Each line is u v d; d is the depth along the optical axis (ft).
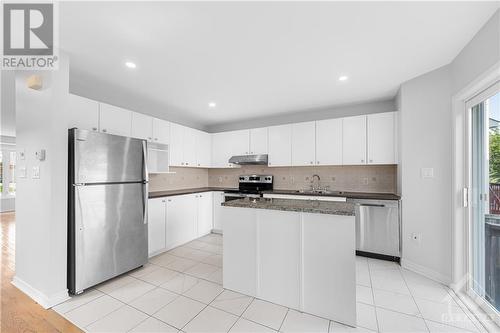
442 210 7.72
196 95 10.56
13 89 9.96
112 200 7.81
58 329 5.43
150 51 6.72
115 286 7.51
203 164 14.96
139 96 10.68
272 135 13.61
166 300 6.68
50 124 6.37
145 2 4.72
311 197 11.57
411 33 5.86
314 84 9.27
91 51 6.70
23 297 6.76
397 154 10.32
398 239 9.42
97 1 4.67
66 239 6.70
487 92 6.05
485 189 6.36
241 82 9.08
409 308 6.25
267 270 6.66
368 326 5.54
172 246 11.34
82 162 6.97
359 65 7.63
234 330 5.39
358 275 8.30
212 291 7.18
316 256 6.01
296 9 4.94
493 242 6.03
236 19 5.28
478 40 5.82
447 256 7.56
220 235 13.80
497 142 5.92
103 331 5.36
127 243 8.29
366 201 10.09
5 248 11.21
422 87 8.32
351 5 4.83
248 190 13.92
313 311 6.01
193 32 5.79
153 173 12.74
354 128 11.35
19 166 7.34
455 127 7.16
